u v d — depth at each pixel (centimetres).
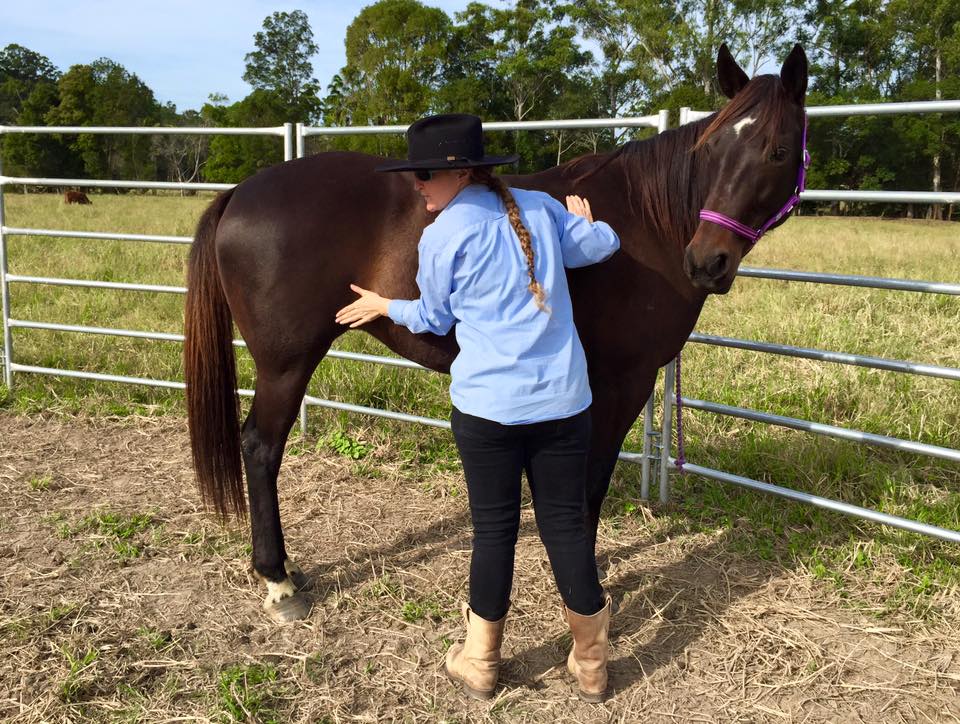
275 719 212
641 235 243
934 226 1772
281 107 5497
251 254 244
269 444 262
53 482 366
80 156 4731
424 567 298
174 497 356
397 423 437
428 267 189
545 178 253
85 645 242
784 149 215
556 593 278
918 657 245
